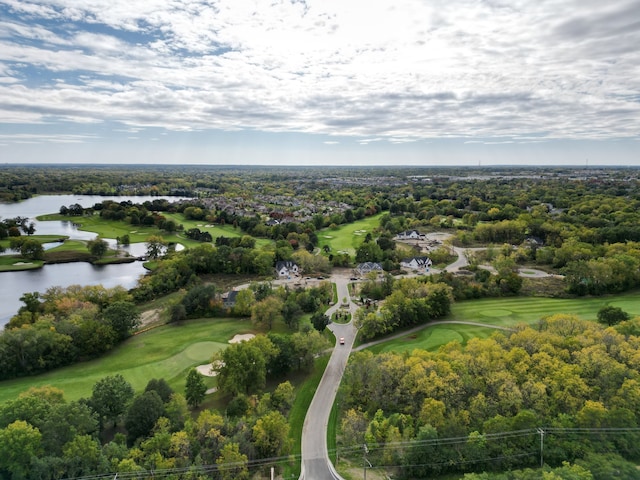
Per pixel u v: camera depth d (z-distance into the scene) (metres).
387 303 103.50
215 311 112.00
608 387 59.62
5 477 46.22
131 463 48.06
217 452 52.47
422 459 53.34
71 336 87.19
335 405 69.75
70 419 52.59
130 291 128.12
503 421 54.69
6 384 76.38
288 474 53.59
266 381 77.31
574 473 46.78
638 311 106.62
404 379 63.53
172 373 80.12
